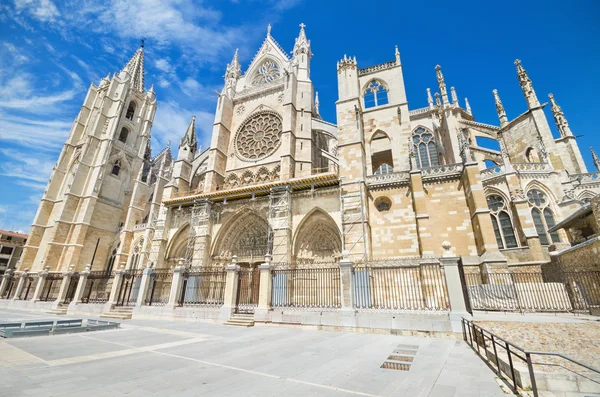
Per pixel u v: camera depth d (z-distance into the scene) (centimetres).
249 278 2223
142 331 1394
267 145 3647
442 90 3556
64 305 2619
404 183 2600
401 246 2425
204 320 1842
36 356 805
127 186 5322
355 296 1647
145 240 3781
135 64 6425
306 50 4047
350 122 2948
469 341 1102
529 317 1312
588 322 1070
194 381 605
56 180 5131
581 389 626
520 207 2338
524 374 646
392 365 758
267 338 1205
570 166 3391
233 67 4503
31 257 4581
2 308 2853
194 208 3189
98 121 5294
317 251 2711
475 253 2262
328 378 636
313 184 2770
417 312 1413
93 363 750
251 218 3072
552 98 3712
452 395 542
